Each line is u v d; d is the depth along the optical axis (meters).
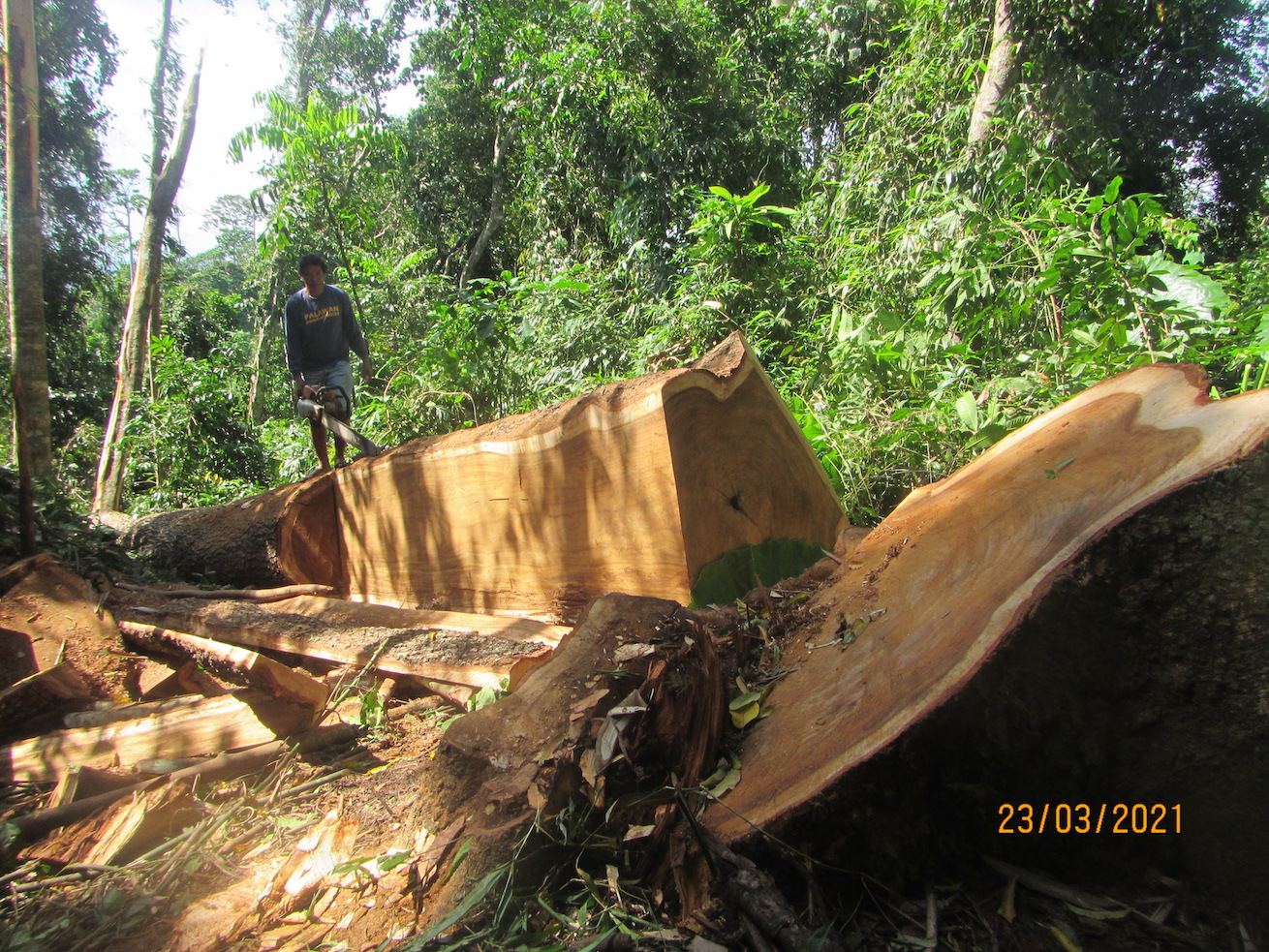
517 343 7.08
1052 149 7.49
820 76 12.75
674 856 1.62
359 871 1.81
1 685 2.97
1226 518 1.55
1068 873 1.64
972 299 5.13
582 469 3.08
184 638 2.97
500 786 1.67
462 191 16.91
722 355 3.11
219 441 10.68
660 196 10.05
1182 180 11.46
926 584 1.96
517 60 11.30
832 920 1.47
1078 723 1.61
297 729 2.62
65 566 3.96
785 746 1.76
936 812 1.60
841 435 4.29
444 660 2.81
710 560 2.90
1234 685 1.56
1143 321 4.12
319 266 5.53
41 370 7.38
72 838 2.12
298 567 4.60
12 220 7.23
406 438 6.57
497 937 1.54
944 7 8.45
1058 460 2.00
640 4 10.18
